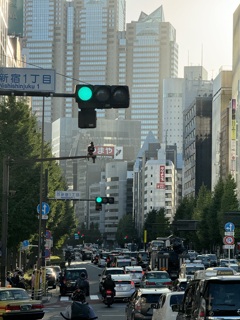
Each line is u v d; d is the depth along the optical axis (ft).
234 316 82.58
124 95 93.91
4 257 212.84
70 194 326.03
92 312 130.82
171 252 382.01
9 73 97.86
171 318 124.98
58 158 207.41
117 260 436.35
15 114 375.66
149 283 253.85
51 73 98.32
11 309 164.55
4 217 214.07
